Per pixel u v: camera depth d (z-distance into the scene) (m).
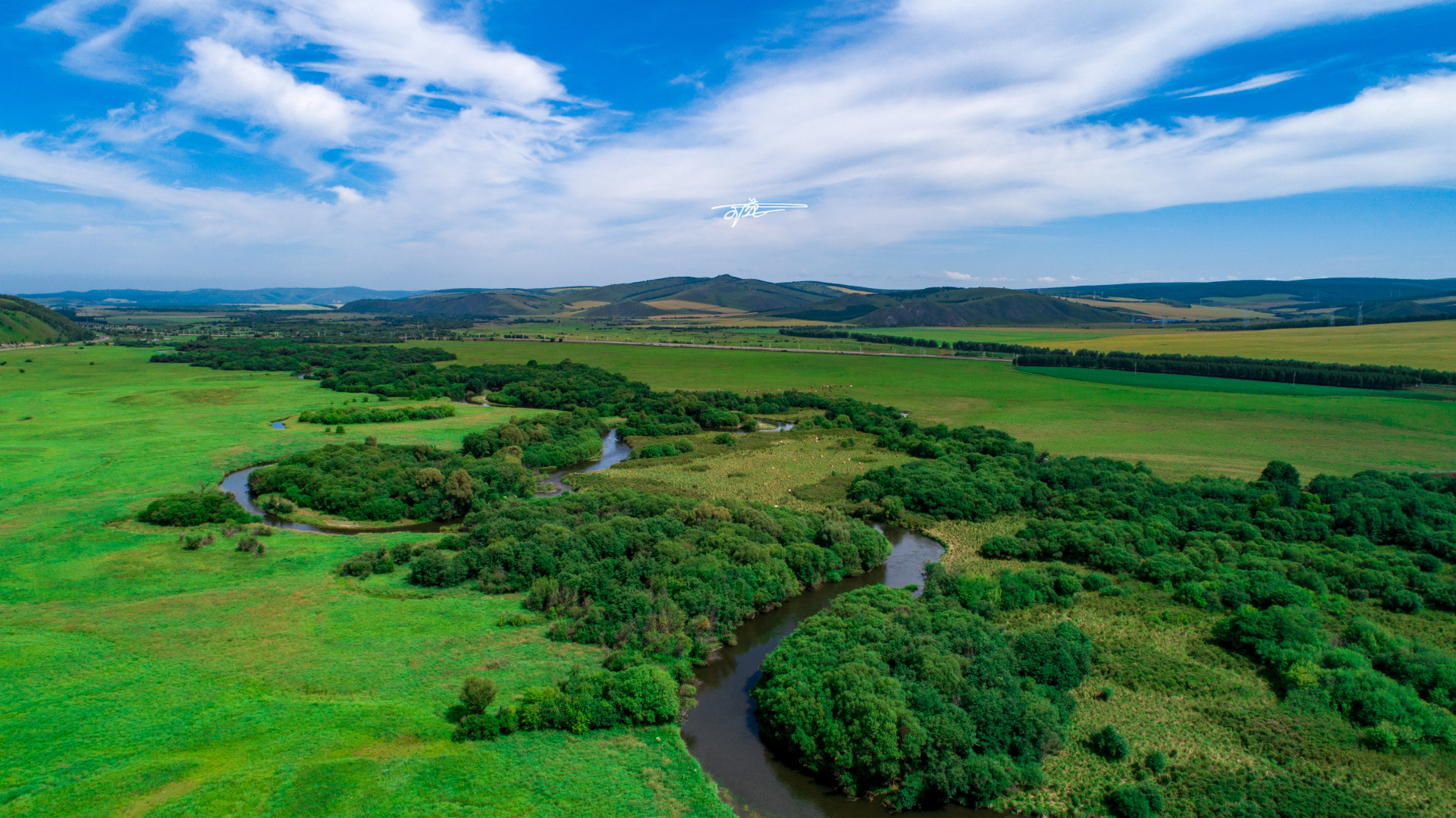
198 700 47.38
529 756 43.28
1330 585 68.44
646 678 49.56
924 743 43.31
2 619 58.59
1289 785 42.38
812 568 74.06
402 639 57.56
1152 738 47.03
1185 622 63.12
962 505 95.06
